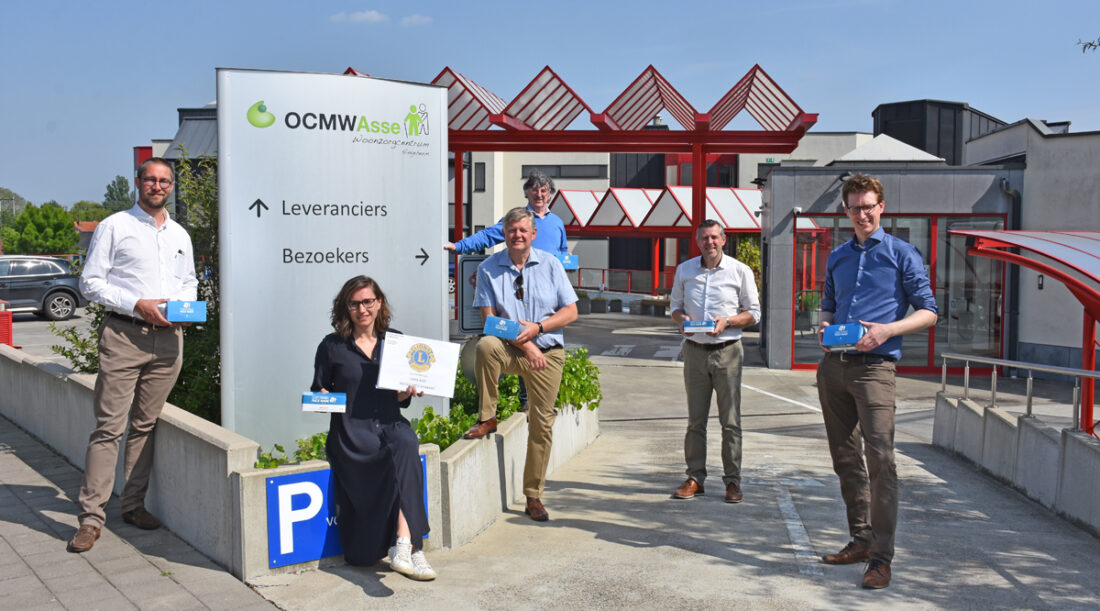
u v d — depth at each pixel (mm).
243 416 5781
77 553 4660
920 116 32156
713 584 4426
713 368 6145
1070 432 6203
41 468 6520
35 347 16438
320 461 4547
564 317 5328
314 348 5930
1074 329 14742
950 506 6547
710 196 27531
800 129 14367
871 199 4535
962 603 4223
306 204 5859
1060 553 5203
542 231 6547
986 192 15484
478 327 6691
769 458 8234
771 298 15859
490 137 16422
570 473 7238
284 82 5762
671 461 7891
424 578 4305
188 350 6570
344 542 4430
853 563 4789
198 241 7000
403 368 4324
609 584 4398
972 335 15758
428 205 6348
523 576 4492
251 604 4000
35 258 22078
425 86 6281
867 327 4336
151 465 5168
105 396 4812
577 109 15523
